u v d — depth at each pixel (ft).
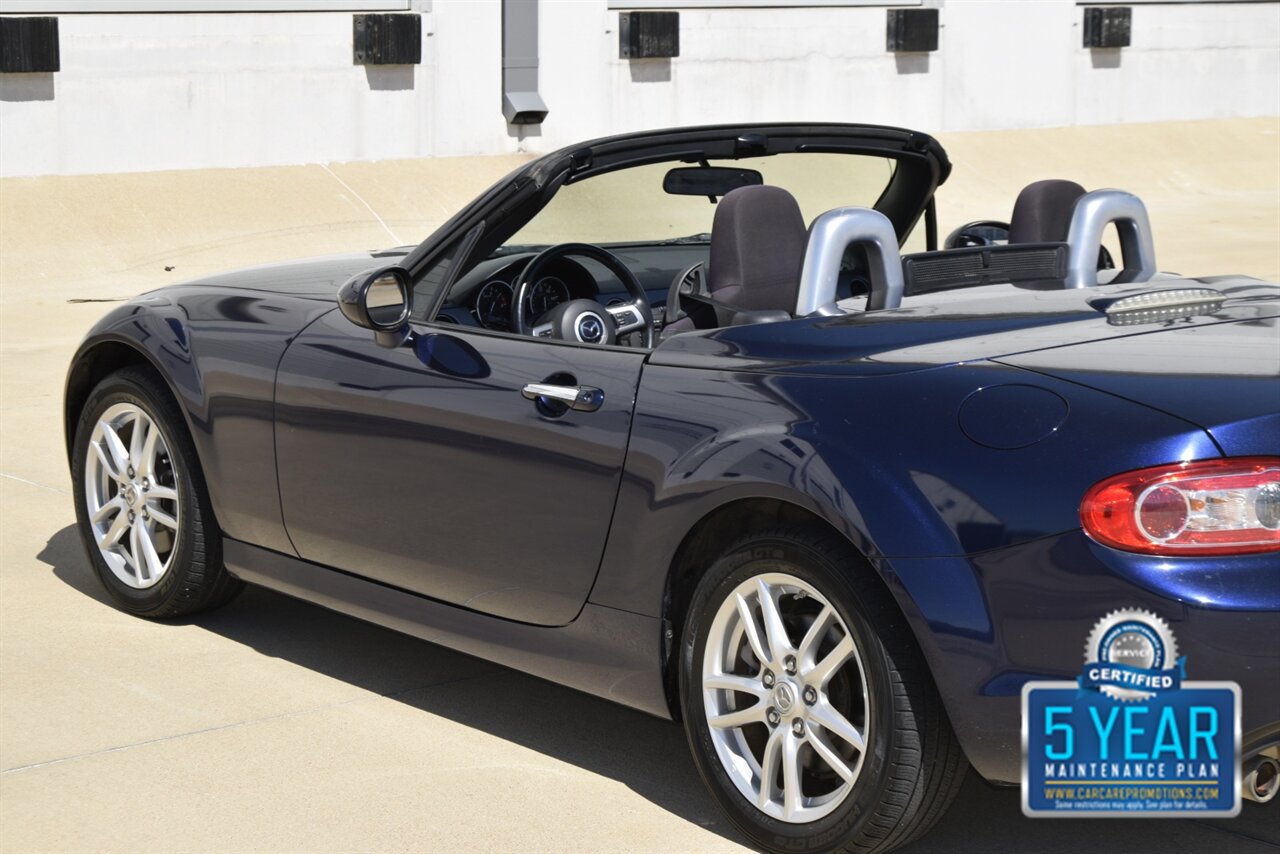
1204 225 56.95
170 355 14.98
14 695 13.83
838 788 10.46
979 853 10.64
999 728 9.45
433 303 13.15
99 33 51.34
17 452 23.32
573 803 11.67
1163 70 80.02
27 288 43.96
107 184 50.80
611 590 11.53
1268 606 8.80
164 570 15.57
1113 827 11.03
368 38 57.06
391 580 13.44
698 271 13.17
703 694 11.03
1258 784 9.37
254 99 55.16
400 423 12.88
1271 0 82.69
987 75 74.64
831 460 10.02
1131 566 9.00
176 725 13.17
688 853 10.82
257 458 14.28
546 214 13.12
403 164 58.39
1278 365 9.66
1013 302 11.76
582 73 63.05
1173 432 9.10
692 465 10.77
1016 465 9.44
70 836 11.10
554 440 11.71
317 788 11.92
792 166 14.33
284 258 48.70
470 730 13.14
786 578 10.41
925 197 15.34
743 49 67.26
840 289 14.02
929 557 9.56
